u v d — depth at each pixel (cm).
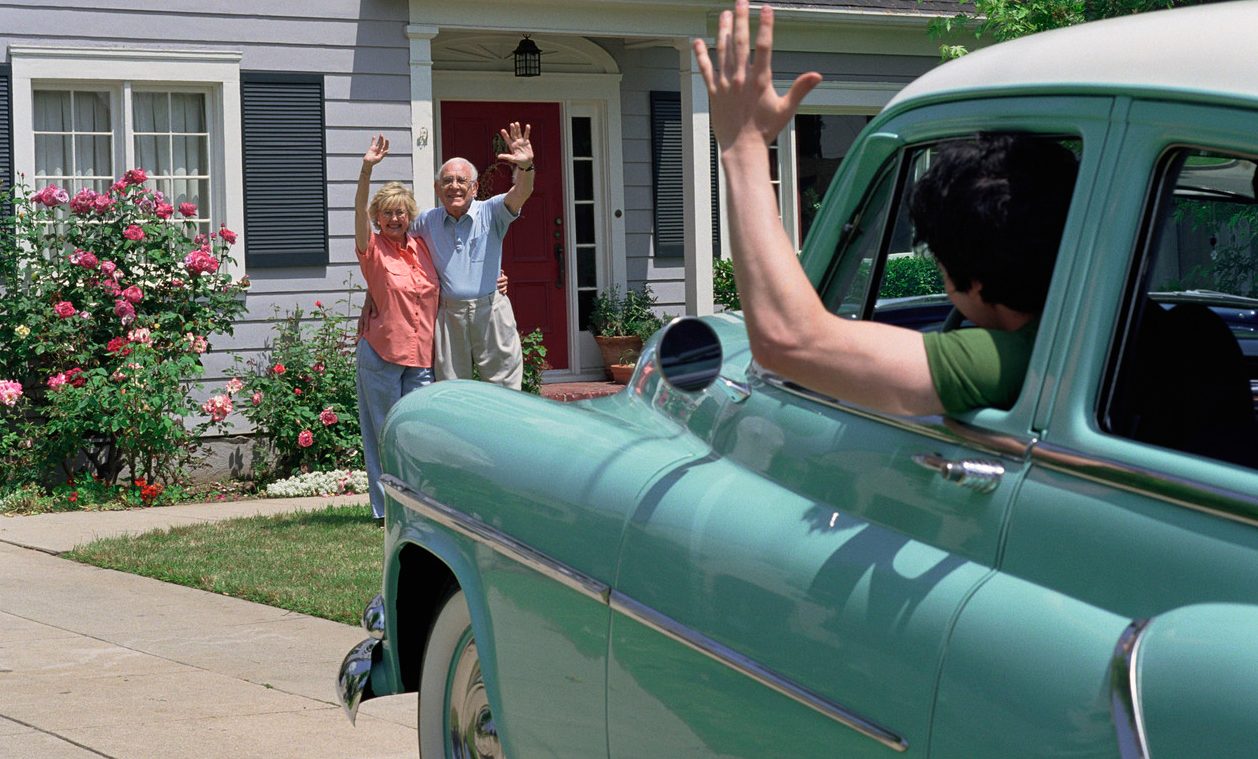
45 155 1146
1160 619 182
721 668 243
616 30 1328
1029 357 217
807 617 225
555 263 1434
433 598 375
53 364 1109
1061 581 196
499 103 1406
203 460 1148
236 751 457
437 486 337
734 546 245
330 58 1221
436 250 820
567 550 286
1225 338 230
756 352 219
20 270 1108
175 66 1166
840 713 216
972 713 196
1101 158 206
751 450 261
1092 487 197
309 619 658
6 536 898
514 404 338
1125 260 203
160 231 1123
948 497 215
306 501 1059
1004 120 225
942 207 223
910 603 210
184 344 1116
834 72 1508
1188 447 215
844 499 234
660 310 1469
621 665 270
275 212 1204
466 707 350
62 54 1128
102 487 1073
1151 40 209
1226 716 169
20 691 533
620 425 305
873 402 217
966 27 1508
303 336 1212
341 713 505
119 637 625
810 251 270
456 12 1264
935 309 275
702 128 1376
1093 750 181
